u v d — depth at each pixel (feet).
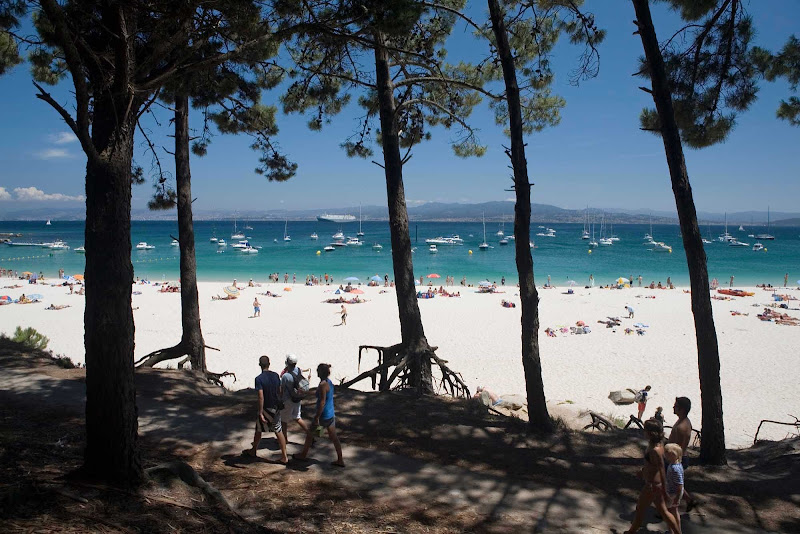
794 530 17.49
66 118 13.62
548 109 40.91
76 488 14.35
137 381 32.30
